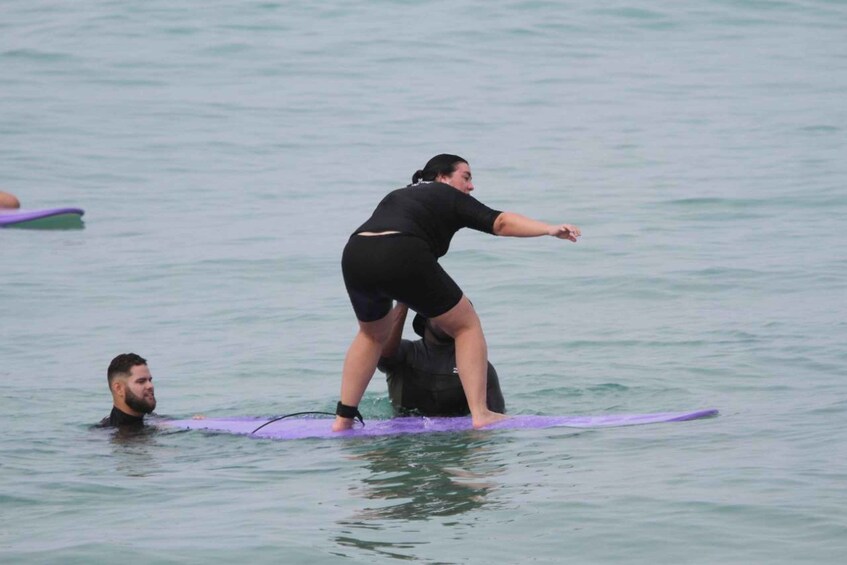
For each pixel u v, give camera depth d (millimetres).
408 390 28609
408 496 21344
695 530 19016
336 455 24625
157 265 47469
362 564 18016
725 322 36938
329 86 86125
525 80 87375
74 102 81750
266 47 96812
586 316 38750
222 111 79500
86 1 110562
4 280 45625
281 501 21297
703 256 46156
